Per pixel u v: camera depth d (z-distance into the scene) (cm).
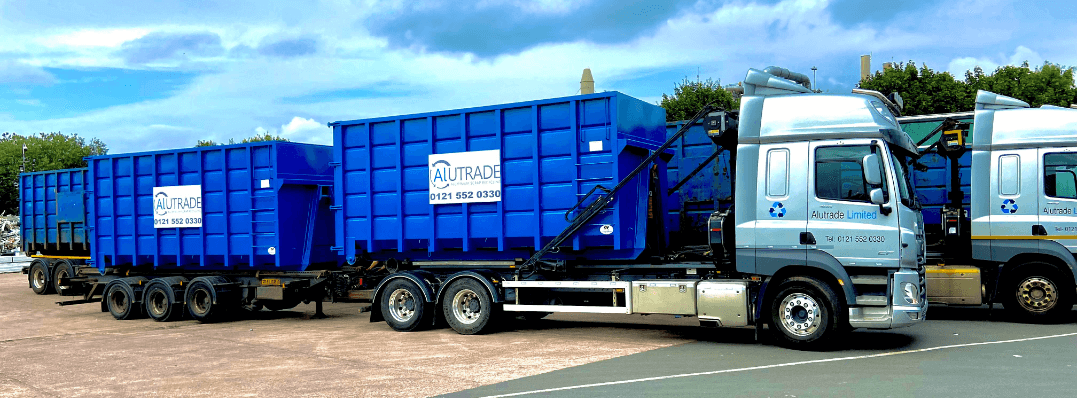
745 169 1001
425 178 1224
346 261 1387
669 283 1041
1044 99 3334
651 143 1170
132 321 1500
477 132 1183
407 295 1230
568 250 1162
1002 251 1204
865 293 946
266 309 1661
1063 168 1174
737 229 998
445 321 1274
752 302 1000
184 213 1491
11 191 7388
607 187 1083
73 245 2095
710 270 1053
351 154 1293
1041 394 684
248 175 1418
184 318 1511
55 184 2166
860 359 886
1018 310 1202
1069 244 1162
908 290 928
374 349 1049
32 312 1697
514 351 1005
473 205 1188
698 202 1458
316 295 1445
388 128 1259
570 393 739
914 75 3253
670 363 891
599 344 1053
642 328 1222
